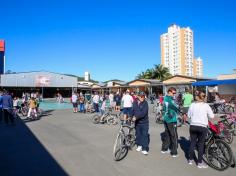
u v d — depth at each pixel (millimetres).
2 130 12898
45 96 61812
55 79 61812
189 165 6605
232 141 9445
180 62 103375
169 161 6980
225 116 9984
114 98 23297
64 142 9586
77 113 23047
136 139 8102
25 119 18266
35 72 59656
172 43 106000
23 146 8992
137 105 7855
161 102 15430
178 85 40719
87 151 8164
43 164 6820
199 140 6395
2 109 15555
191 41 105875
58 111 25703
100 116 15297
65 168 6461
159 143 9281
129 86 51812
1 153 8016
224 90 29500
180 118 13352
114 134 11273
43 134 11461
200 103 6371
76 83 64438
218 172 6035
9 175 6020
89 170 6277
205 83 26156
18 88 58625
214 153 6410
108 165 6664
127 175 5883
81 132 11891
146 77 74562
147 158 7293
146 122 7836
